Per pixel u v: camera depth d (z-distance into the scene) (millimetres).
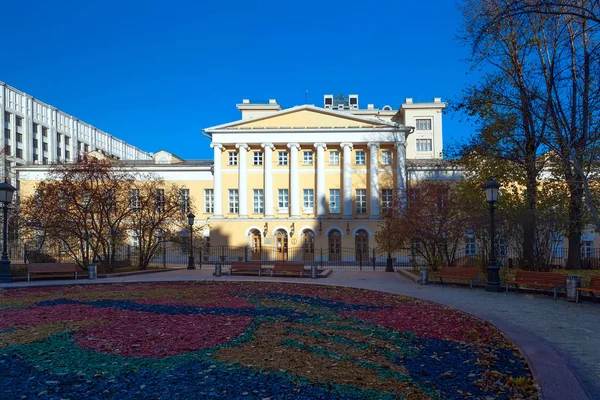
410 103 70875
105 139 99500
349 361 7035
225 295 15406
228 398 5375
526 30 22078
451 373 6488
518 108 22047
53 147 82125
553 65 21484
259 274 24203
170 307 12500
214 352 7426
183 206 31031
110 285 19281
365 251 44594
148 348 7707
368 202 45562
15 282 20125
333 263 40094
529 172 22438
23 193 47406
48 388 5785
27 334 8867
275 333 8930
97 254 26453
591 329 9625
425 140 69375
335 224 44844
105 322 10109
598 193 19688
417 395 5570
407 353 7613
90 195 26297
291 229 44938
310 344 8055
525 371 6625
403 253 42125
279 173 46562
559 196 20562
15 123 73375
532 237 19516
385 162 46344
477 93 23516
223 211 46469
